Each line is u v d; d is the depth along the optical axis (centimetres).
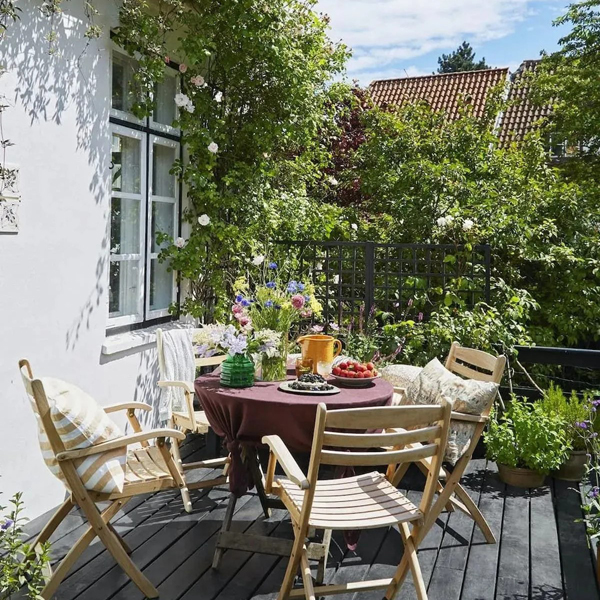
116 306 506
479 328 586
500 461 466
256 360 395
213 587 320
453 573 340
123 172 504
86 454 296
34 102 381
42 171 390
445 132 982
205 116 580
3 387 362
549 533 388
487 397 356
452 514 413
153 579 326
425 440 286
